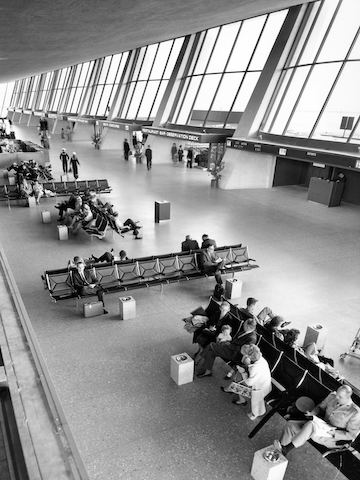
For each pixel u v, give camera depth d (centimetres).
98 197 1817
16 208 1641
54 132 4838
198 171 2636
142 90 3228
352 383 649
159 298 905
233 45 2333
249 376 537
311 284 1009
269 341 660
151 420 548
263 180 2198
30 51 1504
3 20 783
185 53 2670
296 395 537
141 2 813
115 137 3562
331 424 469
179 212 1617
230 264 1035
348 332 802
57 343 717
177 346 722
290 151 1716
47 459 247
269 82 1983
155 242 1261
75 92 4459
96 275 880
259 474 455
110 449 497
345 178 1892
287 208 1750
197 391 611
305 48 1898
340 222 1553
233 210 1681
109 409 564
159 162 2986
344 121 1661
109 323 791
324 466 491
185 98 2700
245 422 554
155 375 642
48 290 896
